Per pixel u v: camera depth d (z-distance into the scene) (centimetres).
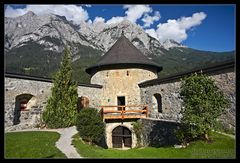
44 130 1102
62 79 1235
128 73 1568
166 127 1045
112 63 1541
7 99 1061
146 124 1269
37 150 682
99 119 973
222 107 784
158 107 1397
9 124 1067
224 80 888
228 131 854
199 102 764
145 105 1473
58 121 1170
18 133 970
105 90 1577
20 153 642
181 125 915
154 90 1373
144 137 1279
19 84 1119
